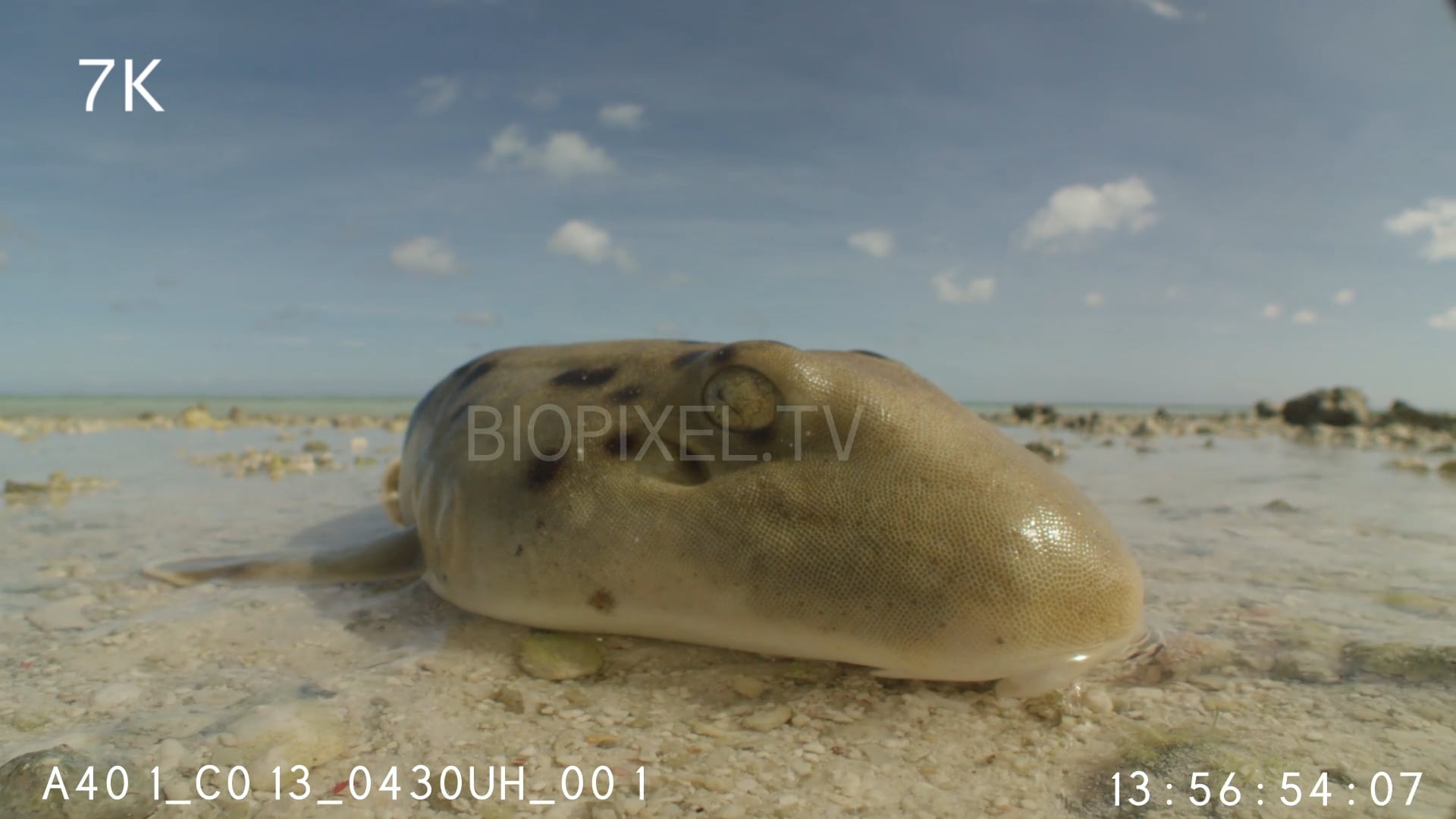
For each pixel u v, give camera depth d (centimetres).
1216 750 11
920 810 10
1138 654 14
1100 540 12
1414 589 17
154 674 13
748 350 13
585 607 14
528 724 12
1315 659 13
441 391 19
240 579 18
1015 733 11
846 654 12
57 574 19
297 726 11
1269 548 21
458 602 16
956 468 12
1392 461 46
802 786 10
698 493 13
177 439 56
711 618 13
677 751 11
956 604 12
